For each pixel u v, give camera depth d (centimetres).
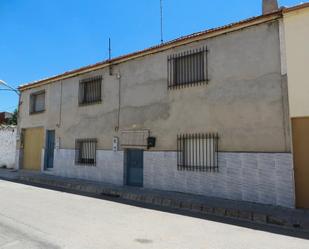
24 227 697
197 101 1180
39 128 2000
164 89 1291
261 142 1005
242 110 1056
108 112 1522
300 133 945
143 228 720
